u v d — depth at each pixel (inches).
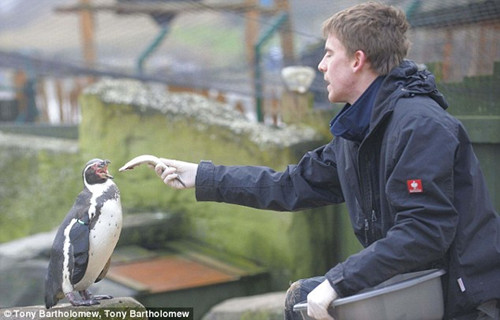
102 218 265.6
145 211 713.6
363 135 231.1
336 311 216.1
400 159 209.8
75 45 933.2
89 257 265.3
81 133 771.4
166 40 884.6
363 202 235.0
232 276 599.2
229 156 644.7
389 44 225.8
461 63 540.4
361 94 231.0
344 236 609.6
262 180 260.8
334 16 234.8
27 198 828.0
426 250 205.3
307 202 260.5
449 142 208.4
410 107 214.5
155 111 702.5
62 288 266.8
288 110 650.2
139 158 264.7
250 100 843.4
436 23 536.7
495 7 498.3
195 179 262.5
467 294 216.4
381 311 216.1
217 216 668.1
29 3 877.8
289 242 606.9
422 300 220.2
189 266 625.6
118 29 892.6
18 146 839.1
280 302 525.0
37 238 655.8
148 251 663.8
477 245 216.8
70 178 781.9
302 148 605.9
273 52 709.3
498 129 440.5
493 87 460.1
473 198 217.2
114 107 731.4
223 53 868.6
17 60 836.6
